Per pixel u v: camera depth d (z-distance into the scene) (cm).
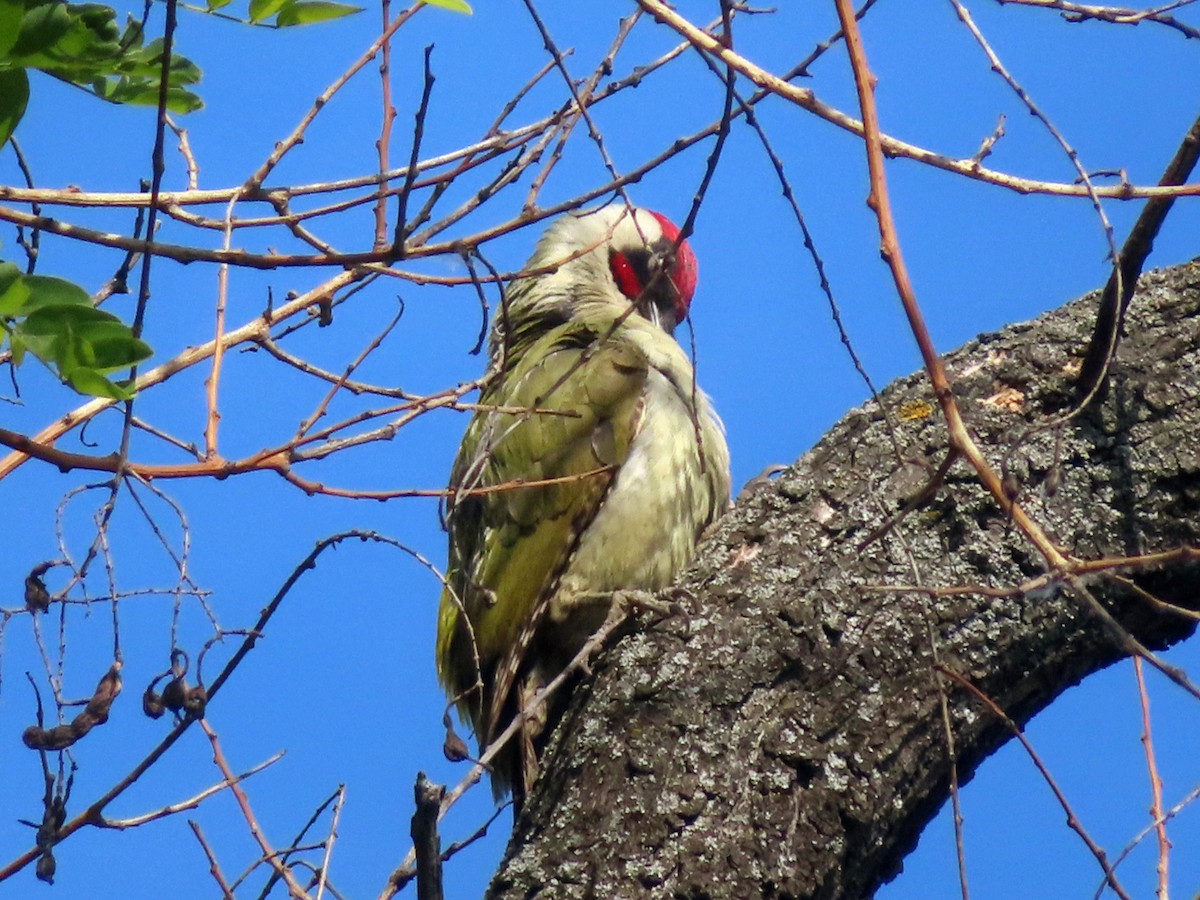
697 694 686
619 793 670
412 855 610
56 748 587
